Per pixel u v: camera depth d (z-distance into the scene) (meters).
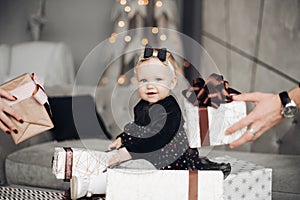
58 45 3.29
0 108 1.44
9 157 2.25
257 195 1.54
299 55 2.60
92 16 3.66
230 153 2.32
